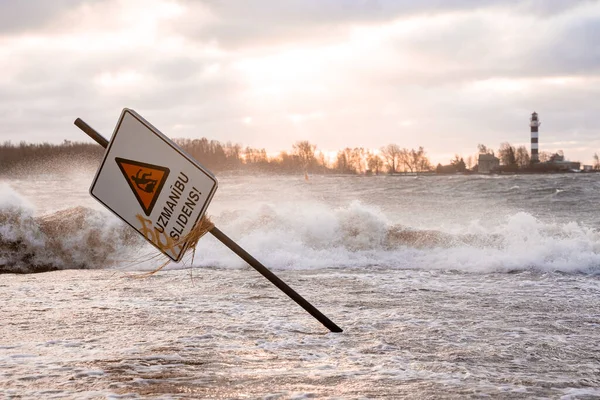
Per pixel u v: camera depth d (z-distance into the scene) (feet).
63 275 34.71
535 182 209.46
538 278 33.81
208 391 12.49
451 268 37.78
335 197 151.84
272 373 14.39
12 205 44.52
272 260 40.01
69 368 14.43
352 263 39.93
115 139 17.40
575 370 15.93
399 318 22.85
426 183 218.79
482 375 15.03
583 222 87.30
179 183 17.51
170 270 36.83
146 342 18.19
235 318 22.40
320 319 20.03
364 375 14.51
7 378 13.38
